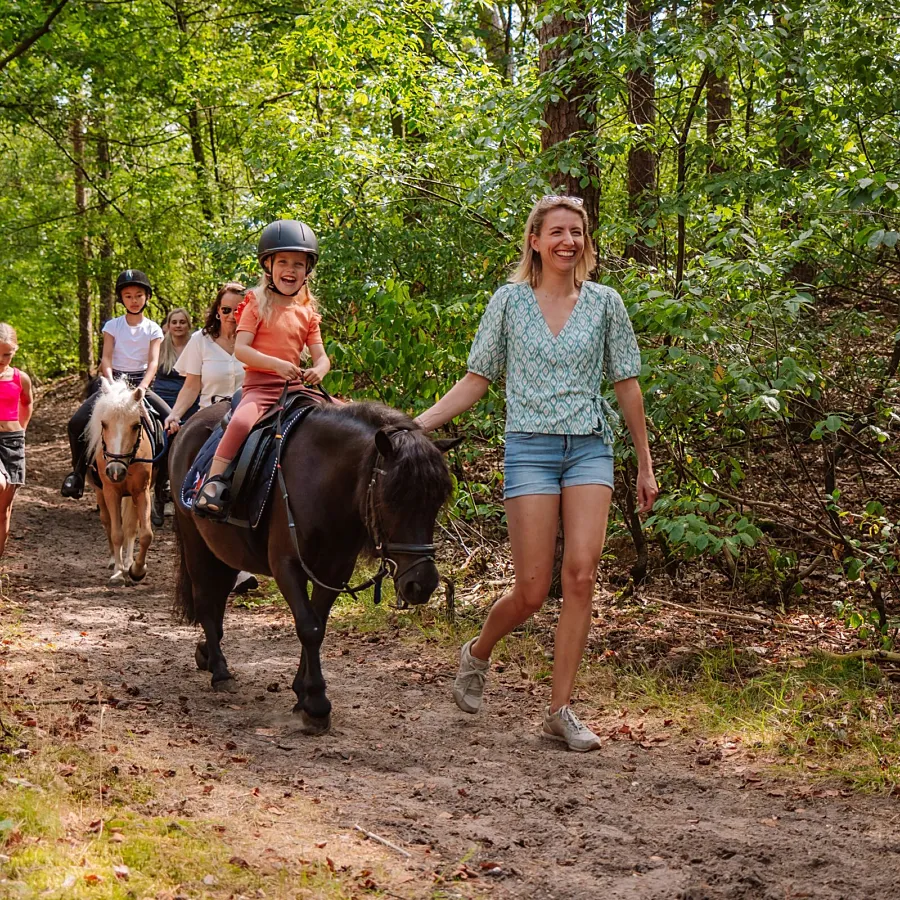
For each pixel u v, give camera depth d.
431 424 4.44
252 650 6.14
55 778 3.57
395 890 3.05
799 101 6.71
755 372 5.56
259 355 4.68
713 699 5.08
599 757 4.37
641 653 5.82
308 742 4.46
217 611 5.43
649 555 7.44
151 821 3.33
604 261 6.90
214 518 4.68
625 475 6.48
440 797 3.86
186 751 4.16
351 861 3.21
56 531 10.20
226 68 17.95
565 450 4.28
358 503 4.16
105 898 2.79
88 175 20.05
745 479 6.98
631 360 4.39
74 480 9.30
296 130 9.70
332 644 6.26
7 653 5.67
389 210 9.04
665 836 3.56
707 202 6.74
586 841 3.49
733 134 6.84
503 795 3.89
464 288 8.20
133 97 18.56
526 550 4.32
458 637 6.24
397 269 8.52
